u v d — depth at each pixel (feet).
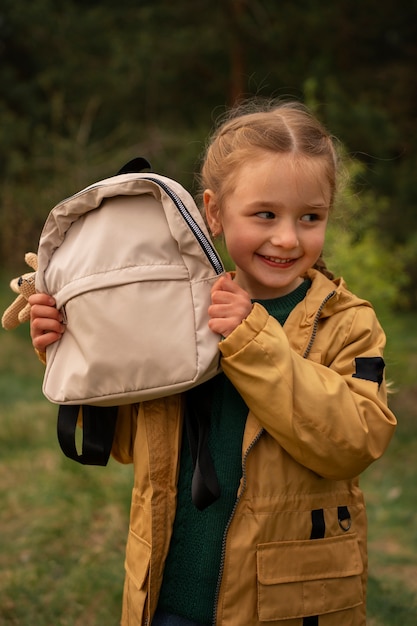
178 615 5.42
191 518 5.41
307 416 4.98
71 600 10.07
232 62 43.93
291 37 43.83
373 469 16.55
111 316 5.11
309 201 5.23
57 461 15.61
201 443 5.24
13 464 15.78
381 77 46.14
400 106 46.09
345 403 5.05
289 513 5.22
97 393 5.16
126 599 5.72
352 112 39.78
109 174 40.06
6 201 40.37
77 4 50.03
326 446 5.01
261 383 4.99
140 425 5.58
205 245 5.16
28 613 9.73
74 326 5.32
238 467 5.32
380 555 12.16
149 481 5.44
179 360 5.02
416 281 37.91
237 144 5.41
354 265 17.56
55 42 47.24
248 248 5.31
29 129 46.83
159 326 5.07
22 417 19.17
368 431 5.10
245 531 5.18
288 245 5.16
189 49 43.52
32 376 25.36
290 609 5.15
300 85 42.96
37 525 12.48
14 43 50.08
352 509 5.55
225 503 5.29
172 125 45.65
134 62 43.91
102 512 13.01
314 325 5.39
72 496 13.62
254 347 5.01
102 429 5.79
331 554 5.30
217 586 5.19
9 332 30.86
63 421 5.65
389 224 40.98
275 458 5.24
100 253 5.25
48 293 5.60
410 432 18.60
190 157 40.22
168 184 5.30
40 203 39.75
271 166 5.17
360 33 46.03
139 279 5.13
